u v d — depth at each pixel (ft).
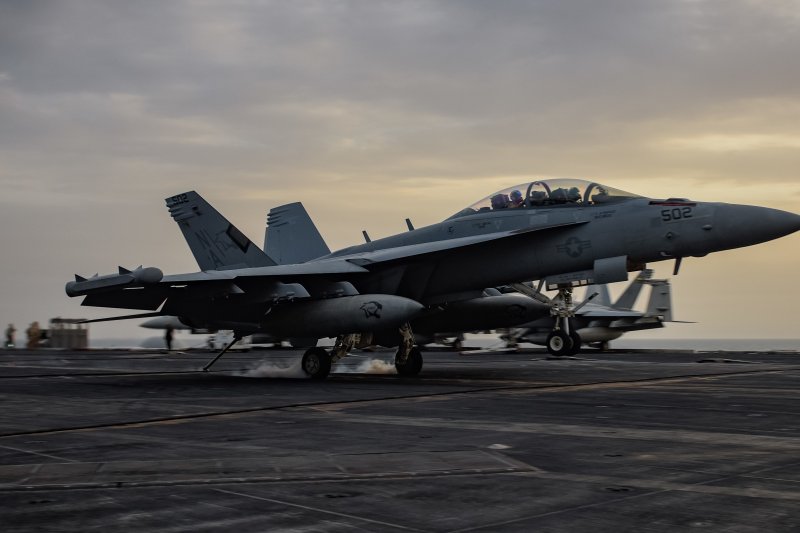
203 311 67.26
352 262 68.64
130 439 31.63
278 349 180.96
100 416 39.88
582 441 29.76
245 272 63.72
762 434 31.32
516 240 65.62
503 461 25.64
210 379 69.36
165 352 166.09
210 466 25.25
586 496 20.61
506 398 46.91
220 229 78.89
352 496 20.93
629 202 63.31
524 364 89.61
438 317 75.61
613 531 17.34
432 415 38.81
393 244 73.77
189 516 18.97
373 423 35.86
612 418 36.76
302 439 30.96
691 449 27.78
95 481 23.11
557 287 66.90
